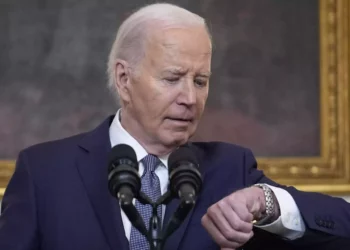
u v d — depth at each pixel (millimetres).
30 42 11984
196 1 12141
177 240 6359
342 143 12336
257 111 12281
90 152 6824
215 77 12203
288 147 12344
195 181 5141
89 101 12055
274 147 12328
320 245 6500
